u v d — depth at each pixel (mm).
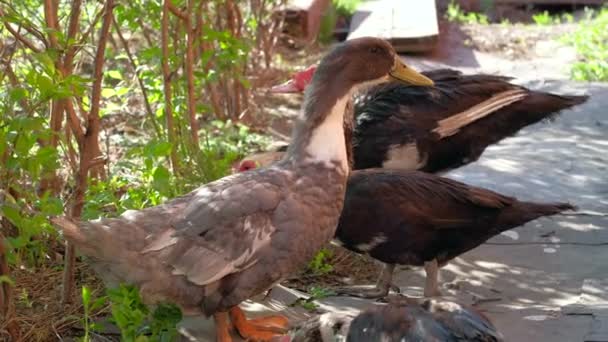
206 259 1429
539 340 1558
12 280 1558
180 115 2158
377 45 1579
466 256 1921
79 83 1700
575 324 1604
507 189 2254
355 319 1375
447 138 1960
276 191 1464
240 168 1998
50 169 1621
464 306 1355
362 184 1676
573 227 2037
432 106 1940
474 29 3926
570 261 1888
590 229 2025
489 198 1689
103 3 1960
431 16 3791
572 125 2658
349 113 1860
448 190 1684
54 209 1644
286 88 1928
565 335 1569
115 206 1910
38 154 1562
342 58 1546
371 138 1947
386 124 1938
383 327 1327
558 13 4391
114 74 2131
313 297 1749
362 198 1667
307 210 1475
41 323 1633
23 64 2088
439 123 1934
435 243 1696
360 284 1851
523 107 1988
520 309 1678
